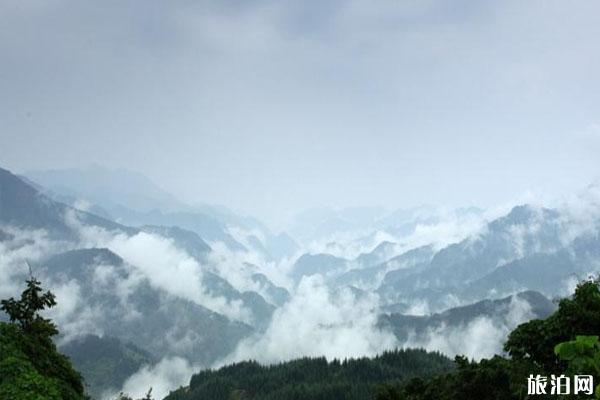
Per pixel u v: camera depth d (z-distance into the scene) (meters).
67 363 34.88
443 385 52.25
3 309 35.72
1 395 24.66
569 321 40.28
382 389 58.41
